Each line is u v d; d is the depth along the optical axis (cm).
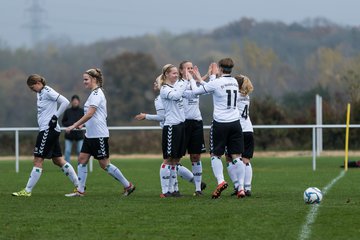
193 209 3078
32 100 15338
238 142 3566
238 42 17125
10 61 16550
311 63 16575
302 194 3828
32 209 3127
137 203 3319
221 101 3538
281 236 2466
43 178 5181
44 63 16775
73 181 3834
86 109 3684
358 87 9594
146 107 14988
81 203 3338
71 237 2478
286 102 12144
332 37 17950
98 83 3728
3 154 9625
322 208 3069
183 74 3641
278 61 16875
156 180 4975
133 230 2598
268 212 2966
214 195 3500
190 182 4250
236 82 3575
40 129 3738
